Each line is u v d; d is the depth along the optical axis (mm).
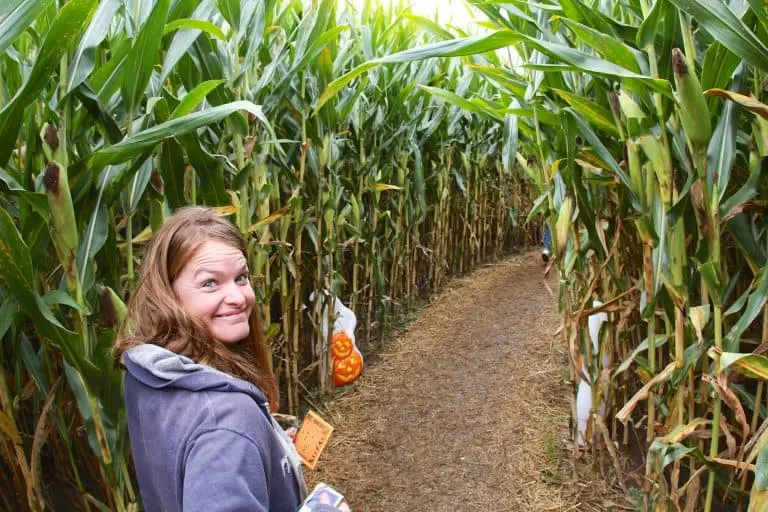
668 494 1604
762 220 1528
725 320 1646
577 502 2102
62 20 1013
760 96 1325
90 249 1266
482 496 2230
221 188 1580
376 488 2342
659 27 1437
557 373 3193
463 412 2906
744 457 1534
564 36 1818
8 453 1533
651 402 1801
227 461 714
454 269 5504
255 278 2193
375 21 3494
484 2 1732
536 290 5020
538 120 1918
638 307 1942
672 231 1459
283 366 3109
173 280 868
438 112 4098
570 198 1925
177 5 1421
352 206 3385
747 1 1168
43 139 1213
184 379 772
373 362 3588
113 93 1344
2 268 1057
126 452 1413
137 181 1475
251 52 2055
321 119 2691
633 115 1382
